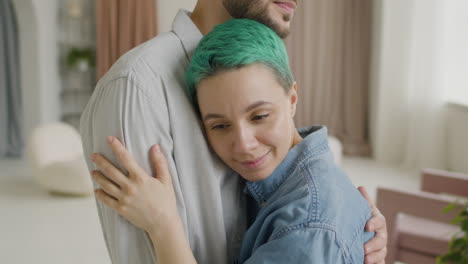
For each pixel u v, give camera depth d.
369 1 5.67
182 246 0.79
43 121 5.83
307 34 5.87
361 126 5.84
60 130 4.43
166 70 0.85
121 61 0.83
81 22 6.29
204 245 0.89
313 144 0.88
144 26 5.98
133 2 5.97
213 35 0.79
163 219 0.78
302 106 6.07
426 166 4.99
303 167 0.84
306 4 5.80
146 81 0.80
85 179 3.91
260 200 0.91
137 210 0.77
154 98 0.80
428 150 4.97
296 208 0.74
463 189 2.24
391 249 2.09
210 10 1.01
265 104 0.78
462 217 1.61
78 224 3.42
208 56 0.76
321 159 0.86
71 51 6.16
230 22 0.80
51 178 3.94
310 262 0.69
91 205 3.81
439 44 4.81
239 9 0.91
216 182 0.88
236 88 0.76
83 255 2.95
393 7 5.13
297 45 5.94
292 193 0.79
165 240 0.78
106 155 0.81
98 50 6.11
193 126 0.86
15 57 5.68
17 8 5.57
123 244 0.83
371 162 5.40
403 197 2.02
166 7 6.00
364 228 0.84
